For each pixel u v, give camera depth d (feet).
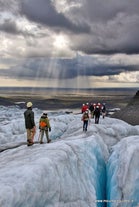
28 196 29.91
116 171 48.14
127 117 187.11
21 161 38.34
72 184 39.32
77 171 43.29
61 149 44.47
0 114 208.44
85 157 48.75
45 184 33.17
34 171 33.32
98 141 60.08
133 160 46.85
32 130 49.01
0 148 68.90
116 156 53.47
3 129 95.50
